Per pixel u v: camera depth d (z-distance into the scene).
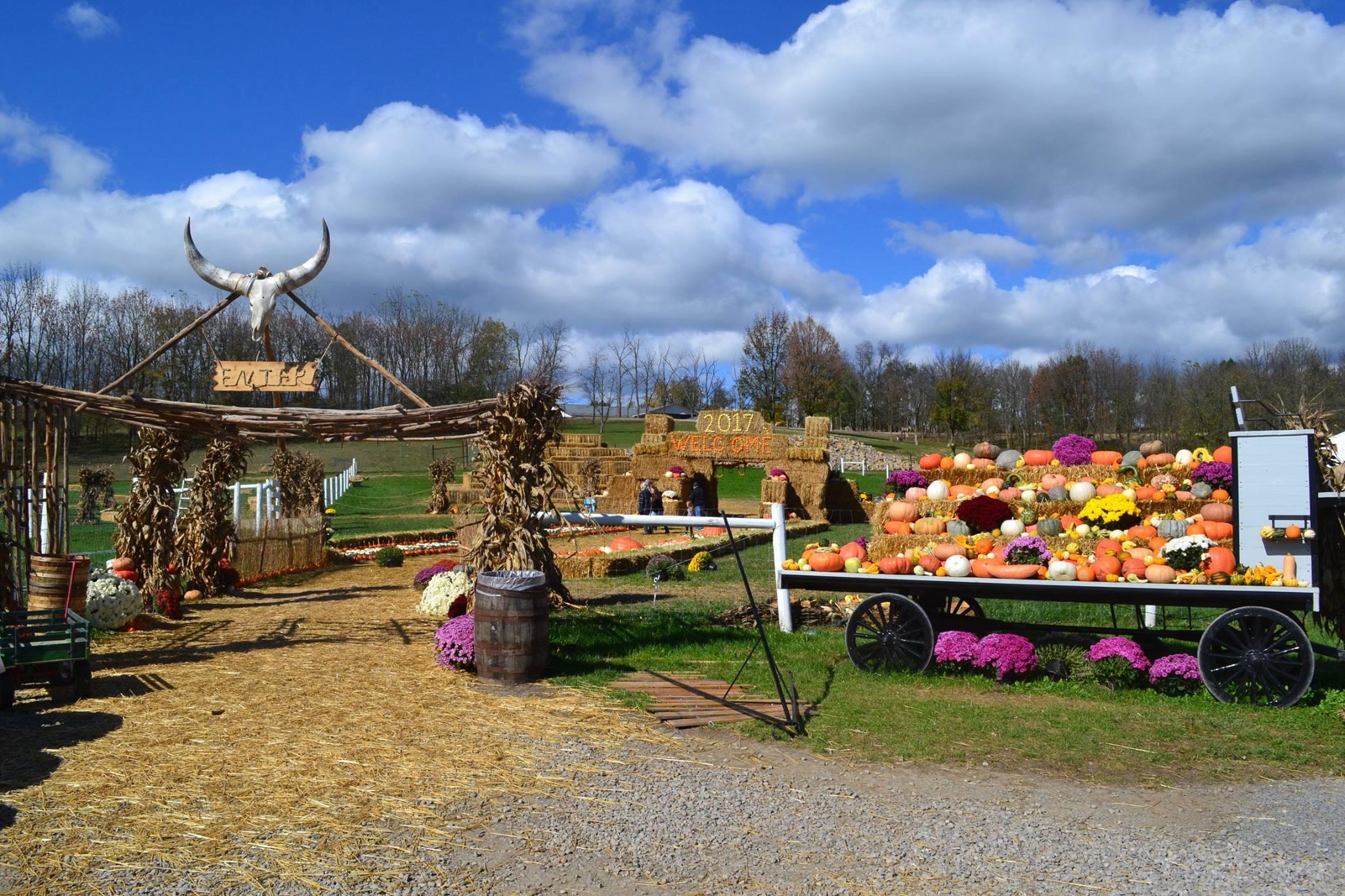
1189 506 11.17
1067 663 8.67
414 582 15.37
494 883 4.30
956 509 11.70
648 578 16.67
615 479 34.06
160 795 5.30
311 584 16.38
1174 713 7.66
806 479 32.88
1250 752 6.62
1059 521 11.14
